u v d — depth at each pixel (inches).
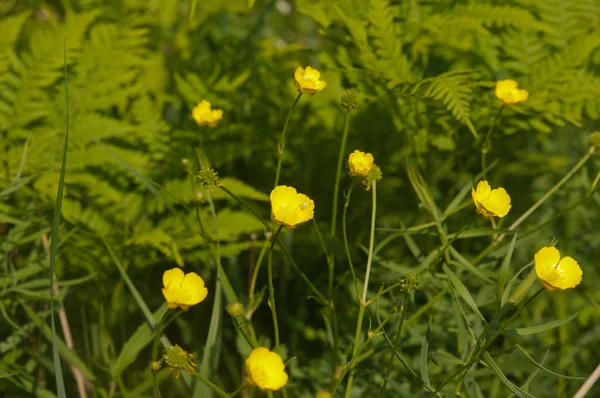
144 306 46.6
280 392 50.8
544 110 51.8
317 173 57.4
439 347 48.6
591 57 53.5
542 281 41.9
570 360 51.5
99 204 53.4
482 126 53.1
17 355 48.5
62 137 52.4
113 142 54.3
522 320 51.4
